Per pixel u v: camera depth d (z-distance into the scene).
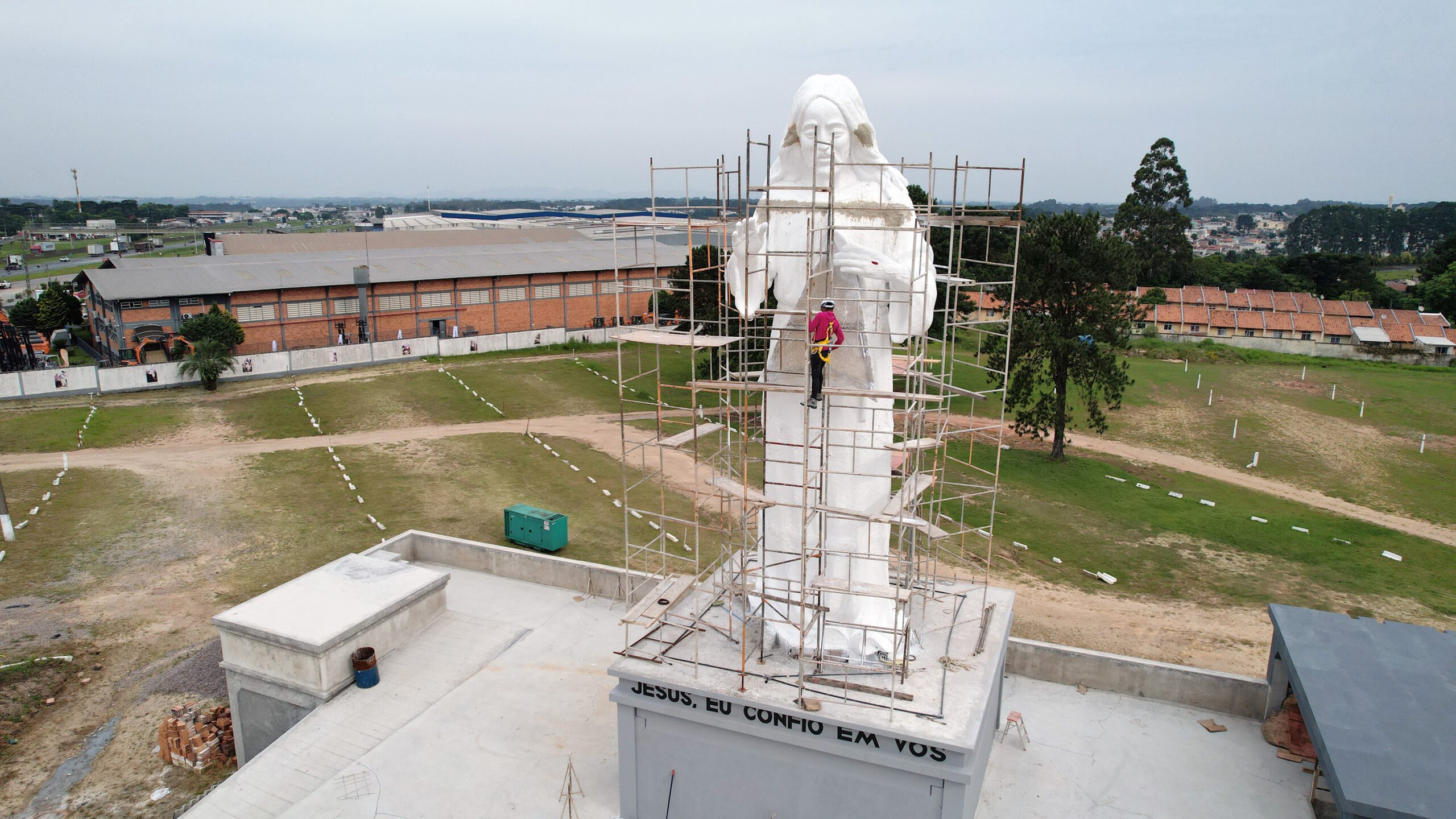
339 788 16.42
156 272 61.44
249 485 35.84
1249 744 18.17
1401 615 26.52
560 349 66.75
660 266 78.31
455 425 46.25
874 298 15.45
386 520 32.59
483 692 19.75
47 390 49.22
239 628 19.61
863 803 14.32
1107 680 20.06
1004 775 17.08
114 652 22.81
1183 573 29.45
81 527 30.75
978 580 27.77
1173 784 16.88
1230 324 80.88
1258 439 47.34
